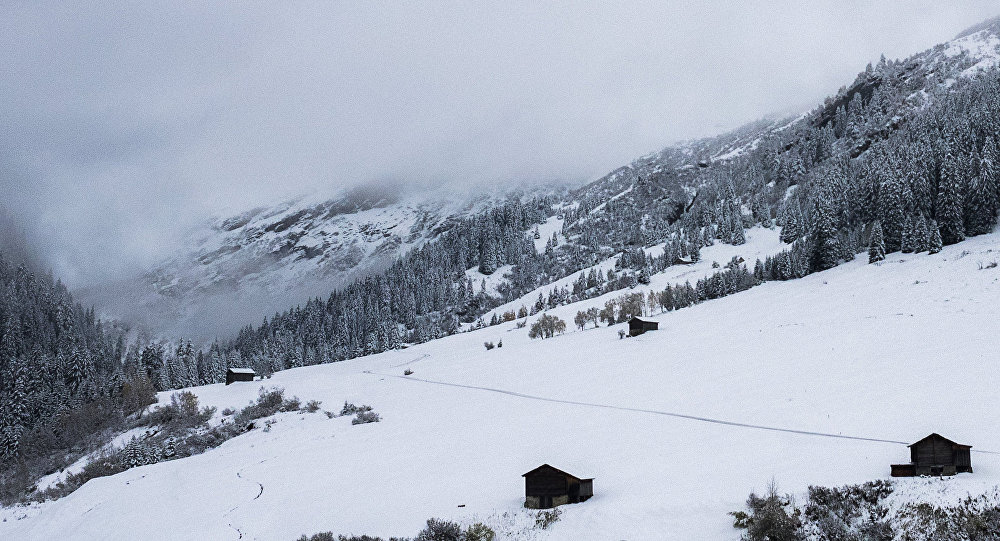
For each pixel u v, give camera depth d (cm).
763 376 7462
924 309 8881
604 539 3553
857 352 7612
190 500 5991
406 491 5372
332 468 6506
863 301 10344
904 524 3030
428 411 8762
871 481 3616
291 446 7731
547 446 6169
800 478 4022
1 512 7556
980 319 7781
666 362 9244
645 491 4294
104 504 6325
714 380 7744
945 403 5347
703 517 3622
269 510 5412
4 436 10988
